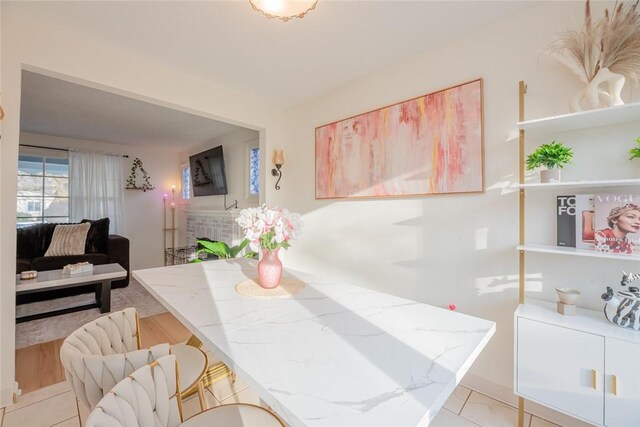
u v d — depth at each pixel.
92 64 1.94
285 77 2.46
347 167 2.57
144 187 5.29
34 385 1.86
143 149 5.30
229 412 0.98
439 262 1.98
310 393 0.64
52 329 2.70
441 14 1.67
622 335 1.16
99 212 4.74
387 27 1.79
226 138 4.33
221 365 1.94
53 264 3.44
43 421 1.56
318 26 1.78
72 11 1.65
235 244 4.00
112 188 4.88
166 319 2.93
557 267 1.54
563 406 1.28
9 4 1.59
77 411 1.63
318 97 2.86
